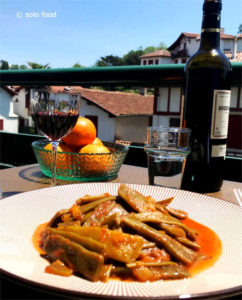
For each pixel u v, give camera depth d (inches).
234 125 418.6
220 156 38.9
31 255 20.2
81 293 14.7
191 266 20.1
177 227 24.6
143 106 598.9
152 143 37.6
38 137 62.3
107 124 539.5
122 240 20.1
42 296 17.1
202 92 37.1
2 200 27.7
